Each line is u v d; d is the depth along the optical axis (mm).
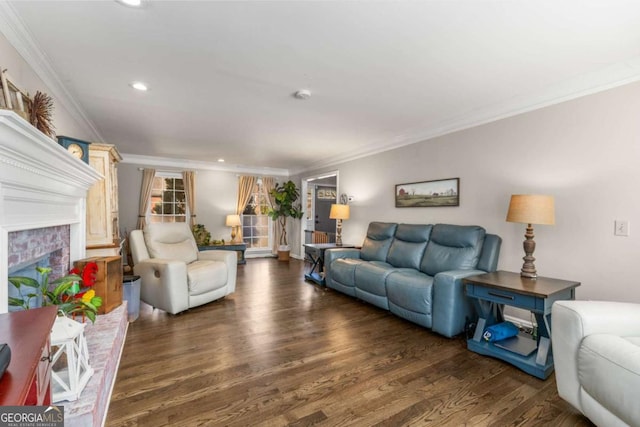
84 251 2535
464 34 1821
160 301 3156
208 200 6582
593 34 1811
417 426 1528
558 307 1661
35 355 763
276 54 2061
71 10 1596
